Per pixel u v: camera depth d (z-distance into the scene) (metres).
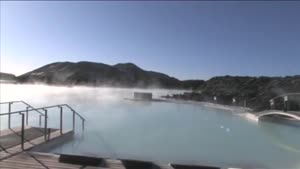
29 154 5.84
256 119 12.88
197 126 12.24
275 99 12.52
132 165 5.22
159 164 5.28
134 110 18.12
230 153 7.85
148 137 9.81
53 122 12.20
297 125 9.84
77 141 8.85
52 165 5.16
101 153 7.62
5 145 6.56
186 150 8.11
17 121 12.13
